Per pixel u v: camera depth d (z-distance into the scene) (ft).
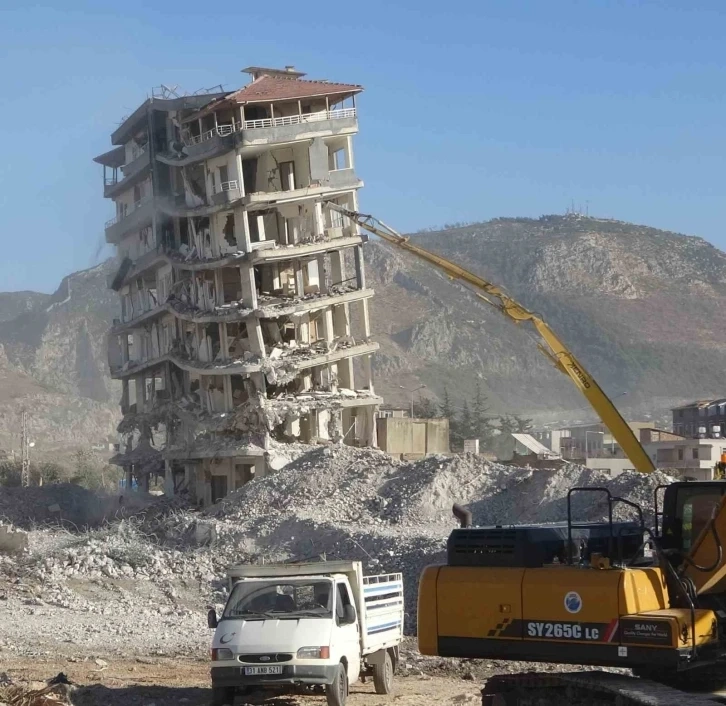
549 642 45.73
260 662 61.57
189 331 294.66
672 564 46.88
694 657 43.75
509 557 47.70
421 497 168.96
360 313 271.90
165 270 303.27
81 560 144.36
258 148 257.34
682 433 520.83
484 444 557.74
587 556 48.29
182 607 130.62
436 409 623.36
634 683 45.03
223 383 269.44
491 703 50.03
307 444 259.39
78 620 120.06
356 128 263.90
